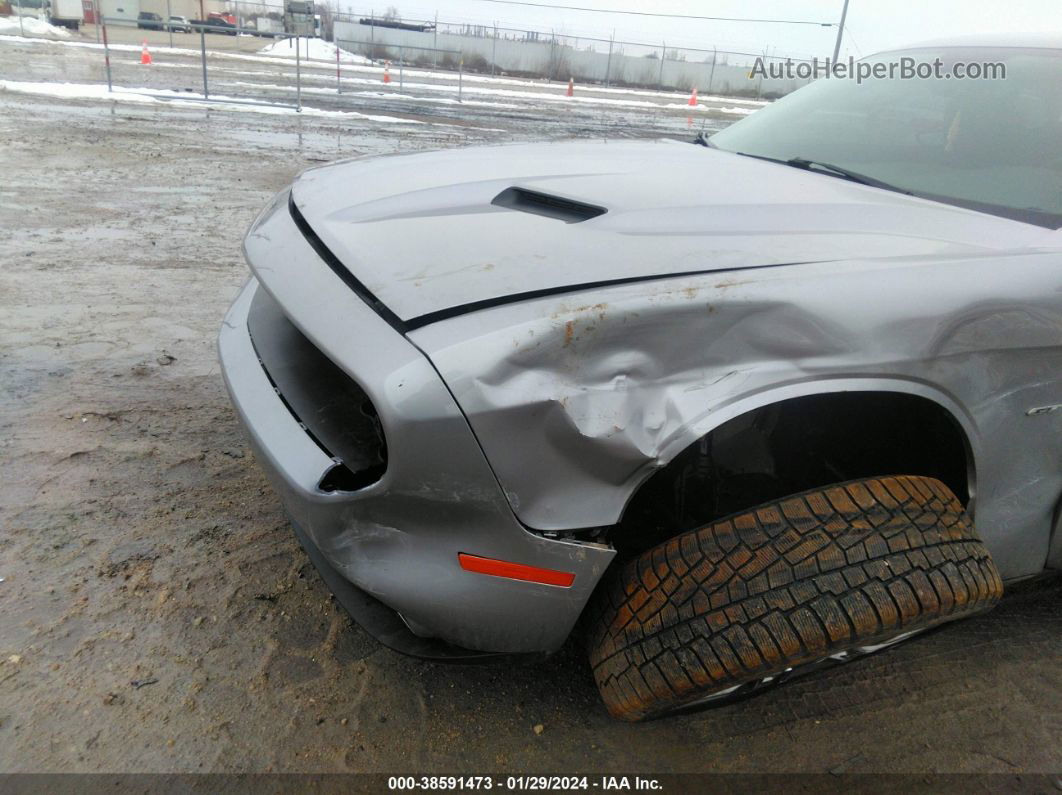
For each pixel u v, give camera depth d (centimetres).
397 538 155
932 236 193
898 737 197
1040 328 181
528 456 146
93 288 459
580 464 149
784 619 150
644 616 161
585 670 208
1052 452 197
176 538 245
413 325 152
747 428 194
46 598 215
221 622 213
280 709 188
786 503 161
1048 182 227
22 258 499
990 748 196
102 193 704
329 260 187
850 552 155
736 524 160
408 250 176
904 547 157
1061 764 192
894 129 272
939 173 243
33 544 236
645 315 150
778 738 194
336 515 160
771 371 158
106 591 220
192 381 354
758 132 308
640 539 202
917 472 205
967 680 216
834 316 161
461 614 156
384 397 144
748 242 179
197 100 1462
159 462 286
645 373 151
